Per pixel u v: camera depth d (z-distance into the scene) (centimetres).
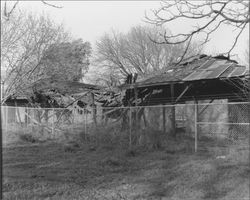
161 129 1590
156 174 875
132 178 840
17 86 2286
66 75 2533
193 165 960
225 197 671
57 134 1738
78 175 873
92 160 1094
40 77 2361
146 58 3300
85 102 2117
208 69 1734
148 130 1388
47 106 2473
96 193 709
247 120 1536
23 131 1780
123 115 1650
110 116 1800
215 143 1334
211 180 791
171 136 1485
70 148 1337
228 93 1730
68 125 1828
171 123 1677
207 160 1027
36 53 2370
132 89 1997
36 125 1841
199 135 1538
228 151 1123
